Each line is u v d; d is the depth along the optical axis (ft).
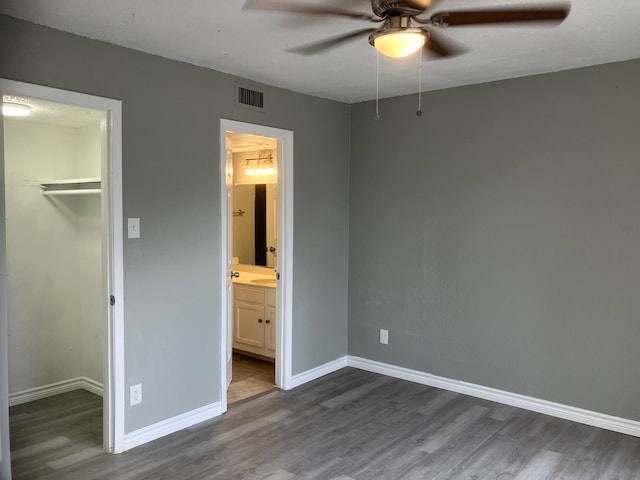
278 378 14.14
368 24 8.70
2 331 8.41
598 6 7.92
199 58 10.78
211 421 11.88
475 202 13.19
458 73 11.98
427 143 13.93
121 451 10.34
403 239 14.56
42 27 8.84
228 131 12.22
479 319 13.29
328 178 14.96
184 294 11.36
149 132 10.50
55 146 13.66
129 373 10.44
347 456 10.21
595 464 9.94
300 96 13.91
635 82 10.87
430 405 12.87
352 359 15.99
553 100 11.89
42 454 10.25
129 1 7.79
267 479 9.32
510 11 6.95
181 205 11.18
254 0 7.73
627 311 11.19
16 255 12.92
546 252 12.17
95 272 13.66
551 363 12.23
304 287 14.42
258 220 18.30
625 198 11.11
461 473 9.59
